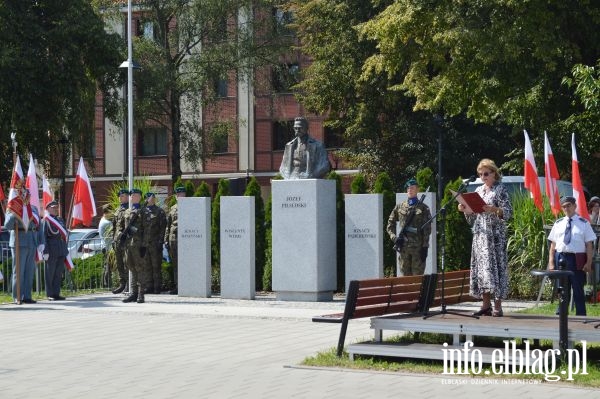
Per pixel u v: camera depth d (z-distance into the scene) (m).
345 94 51.34
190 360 15.38
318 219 24.58
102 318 21.89
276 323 20.30
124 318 21.81
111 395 12.52
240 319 21.17
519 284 24.89
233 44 56.69
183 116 59.34
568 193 29.23
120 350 16.66
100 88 49.25
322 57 51.28
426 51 34.44
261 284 29.36
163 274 29.61
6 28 43.84
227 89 66.00
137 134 67.50
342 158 55.66
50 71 44.56
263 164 65.50
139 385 13.21
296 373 13.83
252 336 18.19
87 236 39.56
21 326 20.52
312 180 24.53
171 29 59.59
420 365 14.03
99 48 46.72
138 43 55.44
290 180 24.80
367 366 14.04
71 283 29.67
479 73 33.44
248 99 65.50
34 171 26.72
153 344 17.34
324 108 52.59
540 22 31.45
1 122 43.75
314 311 22.19
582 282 18.77
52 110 45.38
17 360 15.69
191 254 27.08
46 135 46.94
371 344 14.66
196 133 58.66
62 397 12.45
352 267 24.89
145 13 58.12
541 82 33.06
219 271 29.58
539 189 22.52
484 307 15.01
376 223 24.66
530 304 23.09
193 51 58.69
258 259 29.45
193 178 67.44
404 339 15.75
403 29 33.72
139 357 15.80
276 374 13.80
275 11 60.03
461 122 51.38
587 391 11.98
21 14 44.47
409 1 33.31
